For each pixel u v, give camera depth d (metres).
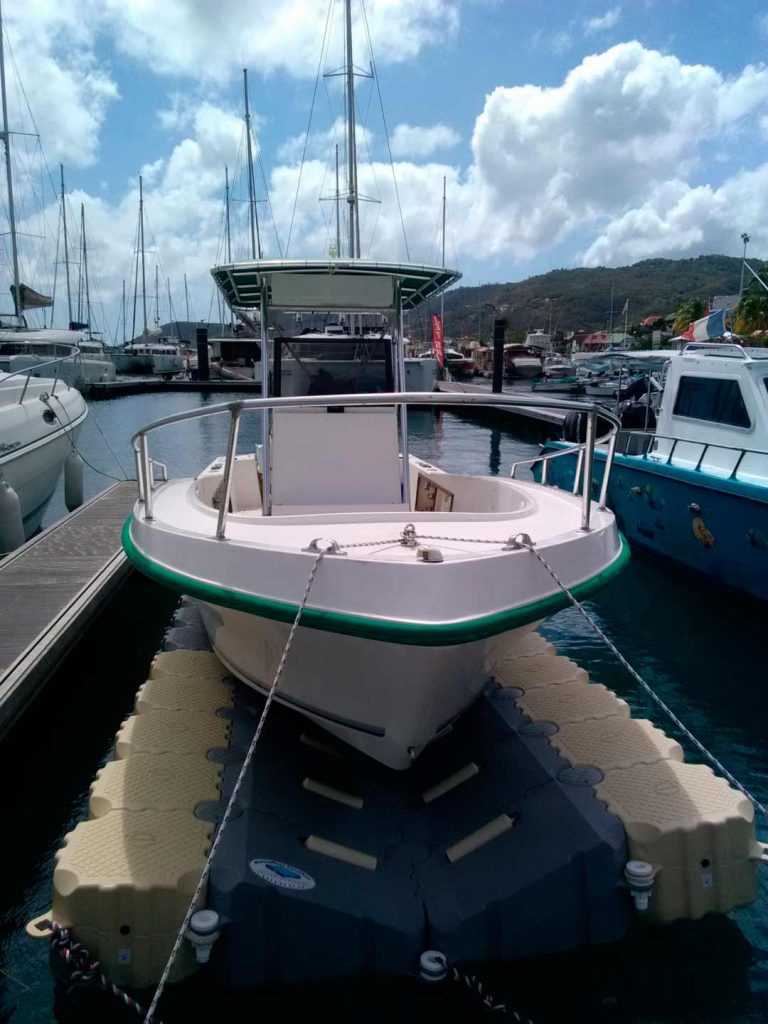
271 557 3.59
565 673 5.64
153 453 20.30
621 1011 3.46
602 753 4.47
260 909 3.46
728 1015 3.44
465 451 21.30
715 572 8.78
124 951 3.40
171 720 4.73
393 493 5.32
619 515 10.71
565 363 51.75
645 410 12.10
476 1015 3.45
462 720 4.88
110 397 35.53
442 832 3.99
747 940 3.80
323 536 3.92
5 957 3.80
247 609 3.61
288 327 6.21
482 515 4.29
